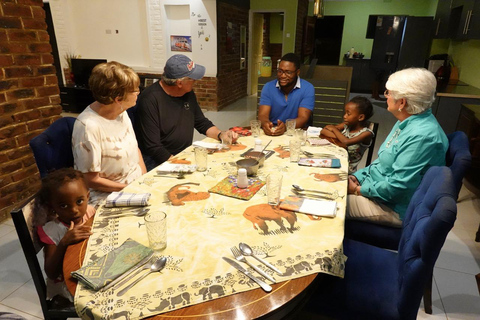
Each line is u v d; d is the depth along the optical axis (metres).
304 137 2.13
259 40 8.33
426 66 5.71
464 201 2.90
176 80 2.05
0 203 2.43
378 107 7.05
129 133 1.70
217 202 1.30
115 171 1.61
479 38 3.77
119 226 1.14
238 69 7.39
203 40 6.04
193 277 0.89
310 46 9.23
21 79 2.43
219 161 1.78
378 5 8.82
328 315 1.18
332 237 1.07
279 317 0.82
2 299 1.73
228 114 6.21
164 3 5.95
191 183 1.48
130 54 6.55
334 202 1.29
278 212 1.22
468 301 1.76
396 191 1.53
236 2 6.61
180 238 1.06
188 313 0.77
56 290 1.20
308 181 1.52
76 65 6.21
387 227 1.66
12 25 2.31
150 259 0.95
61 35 6.68
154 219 1.04
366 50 9.33
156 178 1.53
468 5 4.16
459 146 1.52
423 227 1.01
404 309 1.09
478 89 4.10
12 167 2.47
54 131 1.67
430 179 1.23
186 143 2.32
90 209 1.29
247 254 0.97
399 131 1.63
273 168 1.68
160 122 2.15
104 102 1.46
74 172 1.18
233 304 0.80
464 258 2.13
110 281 0.86
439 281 1.91
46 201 1.14
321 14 4.20
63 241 1.05
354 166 2.34
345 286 1.21
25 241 1.07
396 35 7.82
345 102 3.50
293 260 0.95
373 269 1.30
